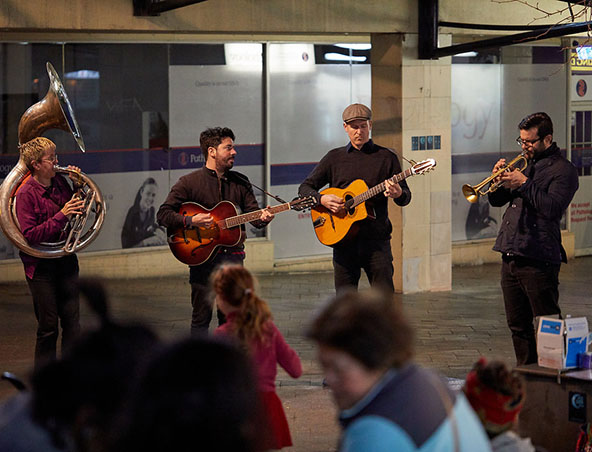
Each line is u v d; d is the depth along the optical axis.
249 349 4.26
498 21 11.67
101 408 2.34
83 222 7.03
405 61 11.11
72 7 9.53
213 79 12.46
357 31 10.86
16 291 11.31
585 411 4.81
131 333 2.46
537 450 3.60
